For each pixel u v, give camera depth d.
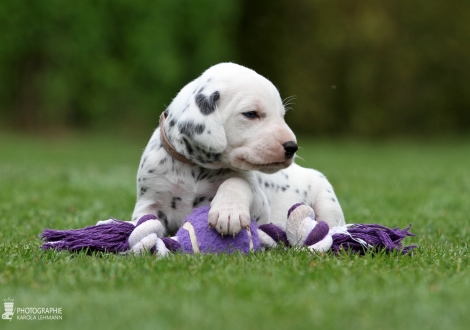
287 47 40.97
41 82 34.81
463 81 43.44
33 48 33.78
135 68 36.25
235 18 39.88
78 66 35.06
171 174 6.40
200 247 5.90
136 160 23.34
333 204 7.39
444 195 13.10
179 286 4.74
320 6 40.75
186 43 38.00
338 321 3.95
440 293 4.54
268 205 6.61
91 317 4.05
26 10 33.00
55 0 33.09
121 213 10.06
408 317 4.02
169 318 3.98
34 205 10.99
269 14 40.97
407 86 42.31
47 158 23.44
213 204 5.90
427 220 9.62
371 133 41.31
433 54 42.72
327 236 6.20
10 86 35.22
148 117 38.03
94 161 22.59
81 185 14.24
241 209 5.83
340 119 41.50
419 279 5.00
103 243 6.06
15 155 24.39
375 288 4.70
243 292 4.52
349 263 5.57
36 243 6.98
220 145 5.94
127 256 5.86
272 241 6.34
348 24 40.97
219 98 6.04
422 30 42.47
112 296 4.50
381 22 40.91
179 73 37.12
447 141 40.59
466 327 3.85
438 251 6.47
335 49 40.69
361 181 16.25
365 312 4.11
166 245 5.96
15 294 4.66
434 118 43.69
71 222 8.99
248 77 6.15
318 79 40.88
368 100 41.28
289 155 5.96
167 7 36.09
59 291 4.71
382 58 41.41
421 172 19.55
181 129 6.10
